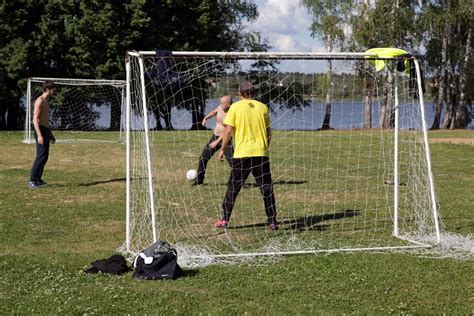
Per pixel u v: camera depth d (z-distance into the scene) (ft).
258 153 26.86
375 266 22.00
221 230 27.76
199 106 86.38
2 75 118.01
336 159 56.70
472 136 94.38
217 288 19.52
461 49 133.90
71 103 120.78
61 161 54.08
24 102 127.75
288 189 39.27
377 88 42.29
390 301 18.45
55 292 18.72
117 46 117.91
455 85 138.82
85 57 116.16
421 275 20.97
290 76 39.63
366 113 73.26
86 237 26.11
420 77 26.58
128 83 24.84
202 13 124.36
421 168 31.86
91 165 51.31
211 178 43.75
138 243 25.00
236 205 33.53
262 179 27.22
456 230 28.09
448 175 47.21
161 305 17.80
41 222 28.66
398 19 123.44
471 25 130.31
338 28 126.52
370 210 32.71
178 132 84.23
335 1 128.06
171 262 20.62
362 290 19.42
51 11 118.32
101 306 17.57
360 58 25.61
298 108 67.05
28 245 24.63
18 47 115.55
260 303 18.20
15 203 33.09
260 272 21.25
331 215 31.37
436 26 124.77
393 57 25.93
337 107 71.36
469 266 22.15
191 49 124.67
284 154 60.85
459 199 35.96
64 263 21.97
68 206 32.55
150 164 23.91
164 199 35.24
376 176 45.37
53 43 116.37
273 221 27.66
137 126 30.86
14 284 19.44
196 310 17.53
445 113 142.51
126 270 21.38
